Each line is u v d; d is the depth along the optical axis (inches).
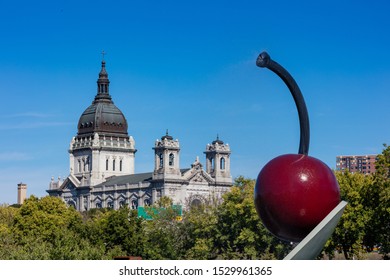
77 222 5305.1
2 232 4579.2
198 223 4598.9
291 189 1370.6
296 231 1397.6
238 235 4266.7
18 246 3698.3
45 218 5684.1
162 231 4591.5
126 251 4298.7
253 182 4505.4
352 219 3750.0
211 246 4436.5
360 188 3836.1
